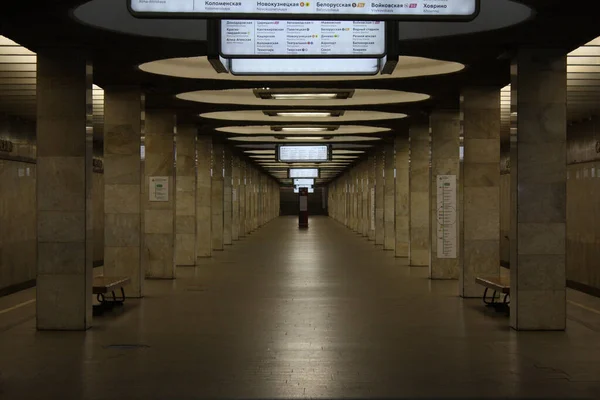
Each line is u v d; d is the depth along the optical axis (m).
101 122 21.42
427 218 23.12
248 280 18.88
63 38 11.09
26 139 18.88
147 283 18.27
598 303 15.13
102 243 26.11
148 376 8.58
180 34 11.18
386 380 8.40
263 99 19.12
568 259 18.91
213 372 8.77
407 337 11.00
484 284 14.12
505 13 10.30
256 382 8.30
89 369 8.94
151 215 19.38
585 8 9.16
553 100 11.70
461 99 15.59
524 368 8.99
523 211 11.70
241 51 9.05
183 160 23.31
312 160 31.70
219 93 18.95
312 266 22.88
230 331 11.49
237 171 38.94
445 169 19.08
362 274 20.44
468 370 8.89
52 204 11.80
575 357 9.62
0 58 12.72
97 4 10.34
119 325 12.09
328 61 9.89
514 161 11.85
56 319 11.74
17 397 7.67
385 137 28.55
